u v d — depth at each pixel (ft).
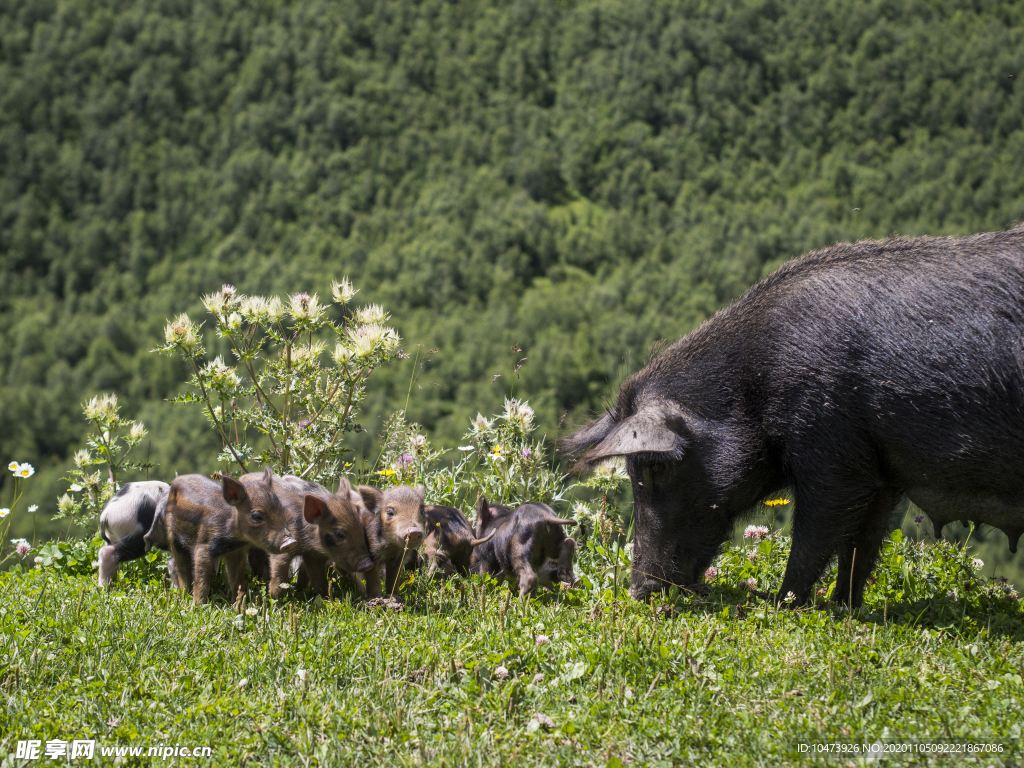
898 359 17.84
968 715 12.84
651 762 11.75
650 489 19.94
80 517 24.25
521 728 12.56
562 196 653.71
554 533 21.03
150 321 498.28
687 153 640.99
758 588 21.59
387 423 26.96
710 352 19.97
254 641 15.43
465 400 305.12
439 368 345.31
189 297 531.91
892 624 17.42
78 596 17.80
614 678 14.08
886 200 489.26
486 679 13.84
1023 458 17.29
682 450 19.27
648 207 609.01
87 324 481.05
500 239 540.93
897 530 23.00
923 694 13.62
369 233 589.73
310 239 587.68
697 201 595.88
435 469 27.02
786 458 19.29
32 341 469.16
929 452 17.88
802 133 634.02
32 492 149.38
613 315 414.00
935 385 17.56
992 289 17.47
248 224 619.67
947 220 442.91
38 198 654.53
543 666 14.40
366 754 11.95
